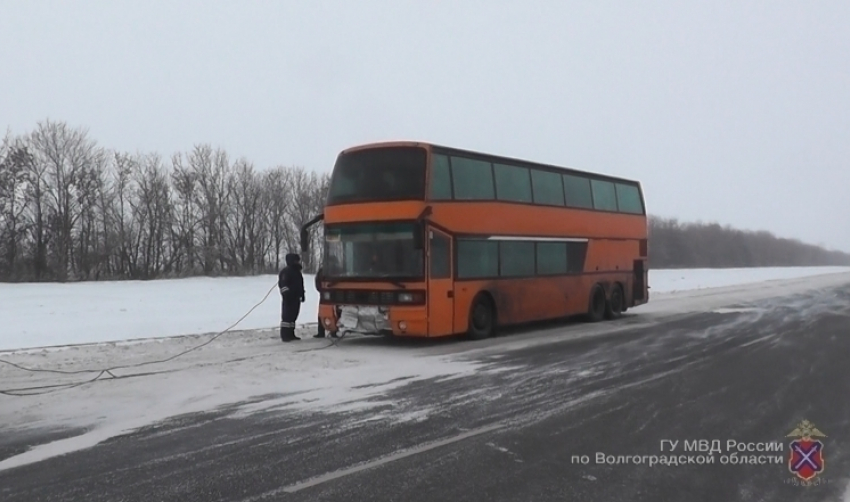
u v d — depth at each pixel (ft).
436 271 47.62
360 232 48.85
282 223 196.13
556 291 60.54
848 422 26.68
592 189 67.15
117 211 171.73
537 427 25.85
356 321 48.70
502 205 54.49
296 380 35.27
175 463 21.53
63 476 20.33
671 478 20.26
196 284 130.62
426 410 28.63
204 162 184.75
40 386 33.83
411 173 47.34
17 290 110.01
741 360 41.91
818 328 60.03
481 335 52.54
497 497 18.58
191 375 36.58
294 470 20.76
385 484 19.53
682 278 191.01
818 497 18.85
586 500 18.43
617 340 52.26
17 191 156.04
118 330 59.00
